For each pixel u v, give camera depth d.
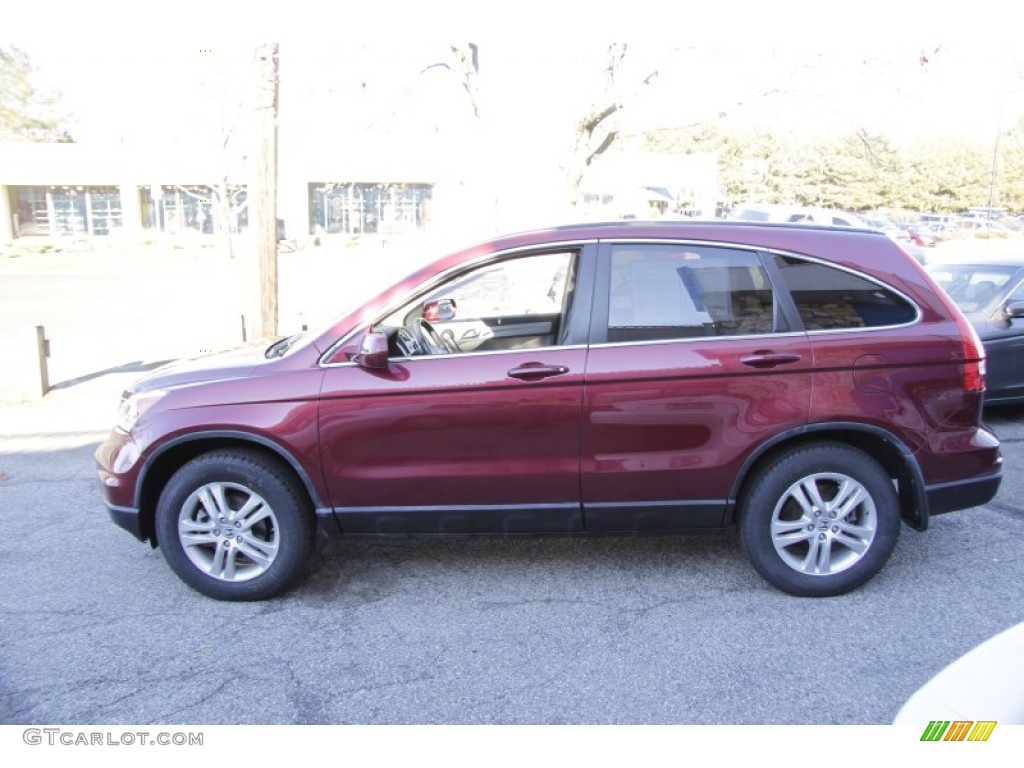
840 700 3.01
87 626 3.65
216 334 13.38
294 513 3.78
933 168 58.19
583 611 3.75
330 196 42.16
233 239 36.56
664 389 3.62
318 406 3.67
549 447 3.67
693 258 3.74
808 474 3.70
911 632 3.50
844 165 49.41
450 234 13.61
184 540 3.82
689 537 4.59
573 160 12.56
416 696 3.09
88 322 15.28
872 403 3.64
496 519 3.76
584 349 3.66
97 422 7.68
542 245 3.78
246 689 3.15
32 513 5.16
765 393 3.63
